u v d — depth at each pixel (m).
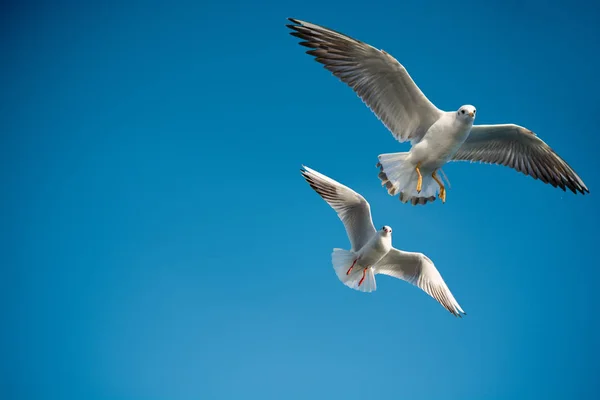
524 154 9.33
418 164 8.57
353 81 8.33
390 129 8.65
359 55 8.07
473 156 9.45
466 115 8.02
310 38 8.15
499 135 9.06
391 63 7.93
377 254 9.59
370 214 9.66
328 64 8.23
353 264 9.91
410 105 8.45
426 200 8.84
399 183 8.68
